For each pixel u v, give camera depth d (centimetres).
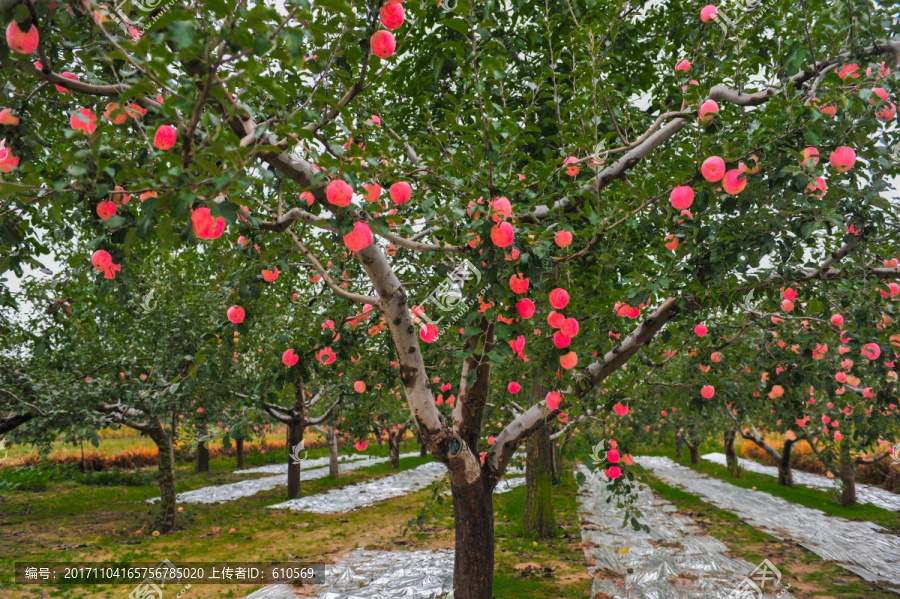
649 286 340
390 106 544
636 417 1223
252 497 1537
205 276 974
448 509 1284
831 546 960
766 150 281
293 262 405
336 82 339
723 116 315
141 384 939
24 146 259
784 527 1118
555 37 512
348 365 468
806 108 271
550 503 1016
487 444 639
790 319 529
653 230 384
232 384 1037
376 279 321
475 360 409
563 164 326
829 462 1147
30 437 945
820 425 1078
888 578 793
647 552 898
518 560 849
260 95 278
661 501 1427
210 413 1020
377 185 249
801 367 569
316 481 1852
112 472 1894
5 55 204
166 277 995
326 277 297
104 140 191
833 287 488
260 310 722
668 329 468
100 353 970
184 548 957
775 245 332
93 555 907
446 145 331
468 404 469
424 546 950
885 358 510
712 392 555
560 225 294
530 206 313
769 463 2367
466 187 290
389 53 226
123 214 238
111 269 244
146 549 951
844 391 708
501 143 315
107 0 205
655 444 1850
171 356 948
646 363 568
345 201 198
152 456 2330
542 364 409
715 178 262
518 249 274
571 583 733
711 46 418
